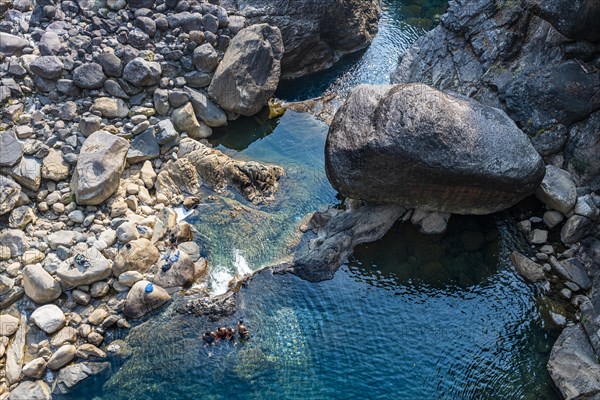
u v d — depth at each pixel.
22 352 16.42
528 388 15.87
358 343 16.94
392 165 18.17
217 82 22.78
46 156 20.02
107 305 17.56
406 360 16.55
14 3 23.44
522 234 19.33
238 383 16.12
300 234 19.59
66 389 15.95
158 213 19.86
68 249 18.27
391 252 19.17
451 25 23.98
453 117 18.03
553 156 20.23
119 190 20.16
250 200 20.52
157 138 21.48
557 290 17.78
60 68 21.44
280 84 25.72
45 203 19.34
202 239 19.42
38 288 17.22
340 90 25.30
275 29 23.64
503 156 17.94
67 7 23.31
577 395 15.17
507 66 22.19
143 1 23.69
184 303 17.66
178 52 23.02
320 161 22.09
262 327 17.23
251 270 18.66
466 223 19.77
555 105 20.11
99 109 21.47
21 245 18.12
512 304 17.66
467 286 18.22
